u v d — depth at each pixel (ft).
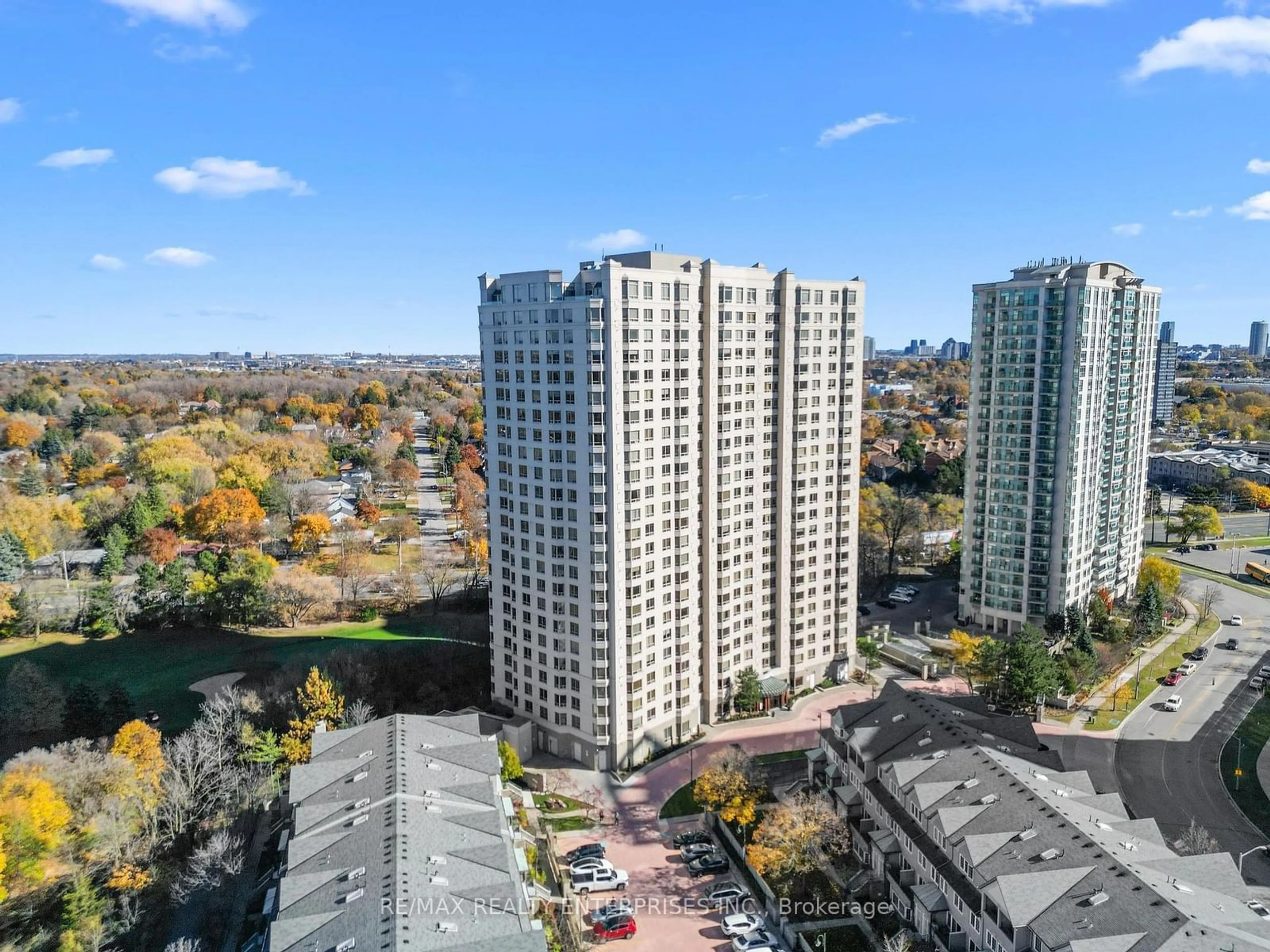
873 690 555.28
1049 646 571.28
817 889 350.02
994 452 610.24
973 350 616.80
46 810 331.98
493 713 495.41
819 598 553.64
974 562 638.12
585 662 445.78
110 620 603.26
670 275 439.22
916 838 328.90
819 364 521.65
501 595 479.00
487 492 475.72
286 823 380.99
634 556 439.63
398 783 321.11
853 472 549.13
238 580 622.95
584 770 451.53
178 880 353.31
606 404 416.67
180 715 491.31
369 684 512.63
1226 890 274.77
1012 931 265.13
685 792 431.43
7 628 601.62
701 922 334.03
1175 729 490.90
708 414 472.85
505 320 444.96
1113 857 272.10
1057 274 579.48
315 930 252.42
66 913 323.16
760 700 513.45
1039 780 330.54
